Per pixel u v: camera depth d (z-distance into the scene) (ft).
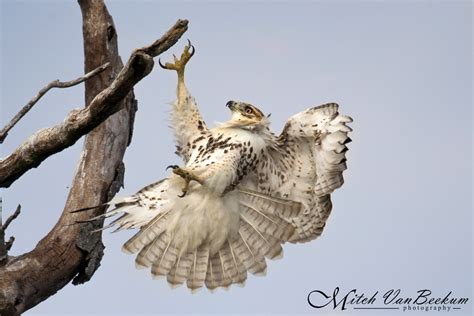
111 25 48.34
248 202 41.47
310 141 43.55
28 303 42.39
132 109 48.42
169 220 40.65
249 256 42.19
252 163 42.78
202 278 41.68
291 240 45.16
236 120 43.55
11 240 42.91
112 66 48.47
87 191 45.65
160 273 41.39
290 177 44.37
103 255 45.60
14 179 42.24
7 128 40.14
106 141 46.80
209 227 40.96
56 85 40.04
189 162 42.70
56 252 43.50
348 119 42.93
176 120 44.29
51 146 40.29
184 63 44.52
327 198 44.57
